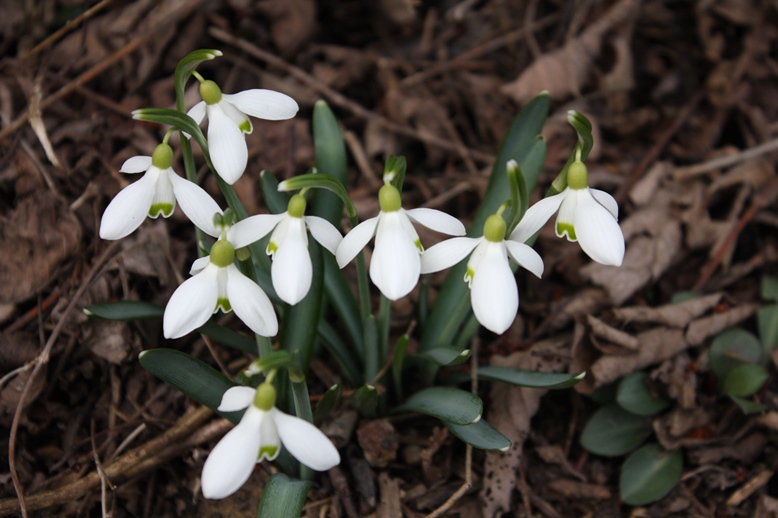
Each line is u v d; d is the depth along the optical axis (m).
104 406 0.47
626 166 0.57
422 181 0.56
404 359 0.46
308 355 0.43
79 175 0.51
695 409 0.48
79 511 0.44
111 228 0.37
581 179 0.38
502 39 0.63
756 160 0.56
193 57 0.38
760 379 0.48
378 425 0.46
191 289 0.37
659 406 0.48
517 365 0.49
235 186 0.53
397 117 0.58
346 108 0.58
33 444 0.46
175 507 0.45
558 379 0.42
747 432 0.48
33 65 0.55
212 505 0.45
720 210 0.56
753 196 0.55
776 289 0.52
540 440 0.48
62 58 0.56
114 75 0.55
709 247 0.54
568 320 0.51
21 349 0.46
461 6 0.65
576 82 0.61
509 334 0.51
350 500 0.44
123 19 0.56
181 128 0.38
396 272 0.37
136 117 0.37
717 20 0.65
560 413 0.49
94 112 0.54
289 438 0.36
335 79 0.60
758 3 0.64
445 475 0.46
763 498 0.46
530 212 0.39
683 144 0.59
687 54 0.65
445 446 0.47
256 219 0.38
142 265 0.48
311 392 0.48
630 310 0.49
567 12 0.64
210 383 0.41
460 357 0.41
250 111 0.39
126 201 0.38
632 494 0.46
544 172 0.56
